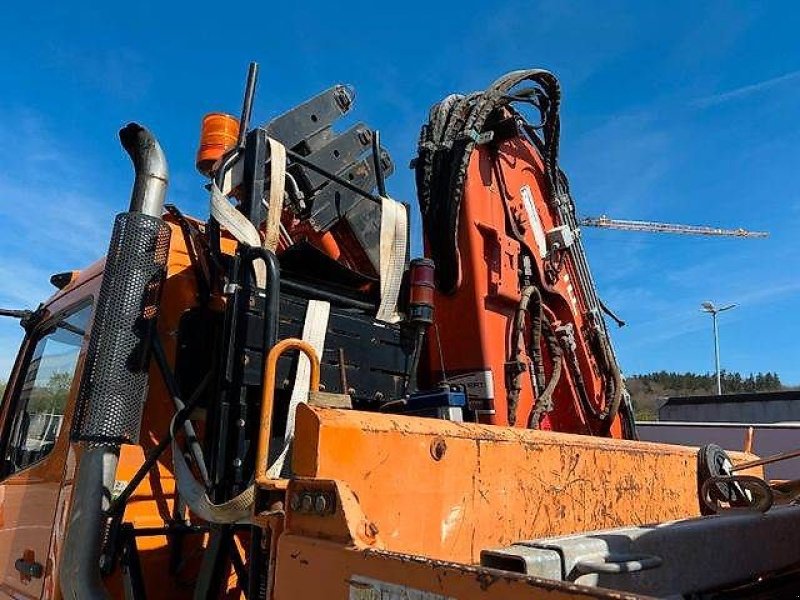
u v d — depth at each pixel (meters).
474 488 1.93
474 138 3.50
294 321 2.51
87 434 2.23
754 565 1.95
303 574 1.45
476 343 3.43
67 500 2.62
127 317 2.33
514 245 3.70
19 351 3.78
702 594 1.73
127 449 2.52
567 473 2.23
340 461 1.63
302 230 3.27
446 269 3.51
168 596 2.48
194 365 2.73
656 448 2.66
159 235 2.47
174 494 2.59
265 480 1.70
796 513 2.23
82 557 2.17
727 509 2.27
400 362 2.89
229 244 3.10
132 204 2.47
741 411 18.22
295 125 3.19
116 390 2.27
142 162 2.51
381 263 2.94
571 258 4.14
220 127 3.22
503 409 3.42
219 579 2.05
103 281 2.39
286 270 2.72
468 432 1.96
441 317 3.54
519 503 2.04
